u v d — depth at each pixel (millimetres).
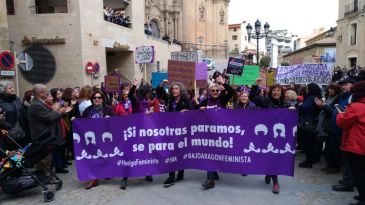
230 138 5789
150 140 5980
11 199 5637
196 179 6332
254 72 11430
